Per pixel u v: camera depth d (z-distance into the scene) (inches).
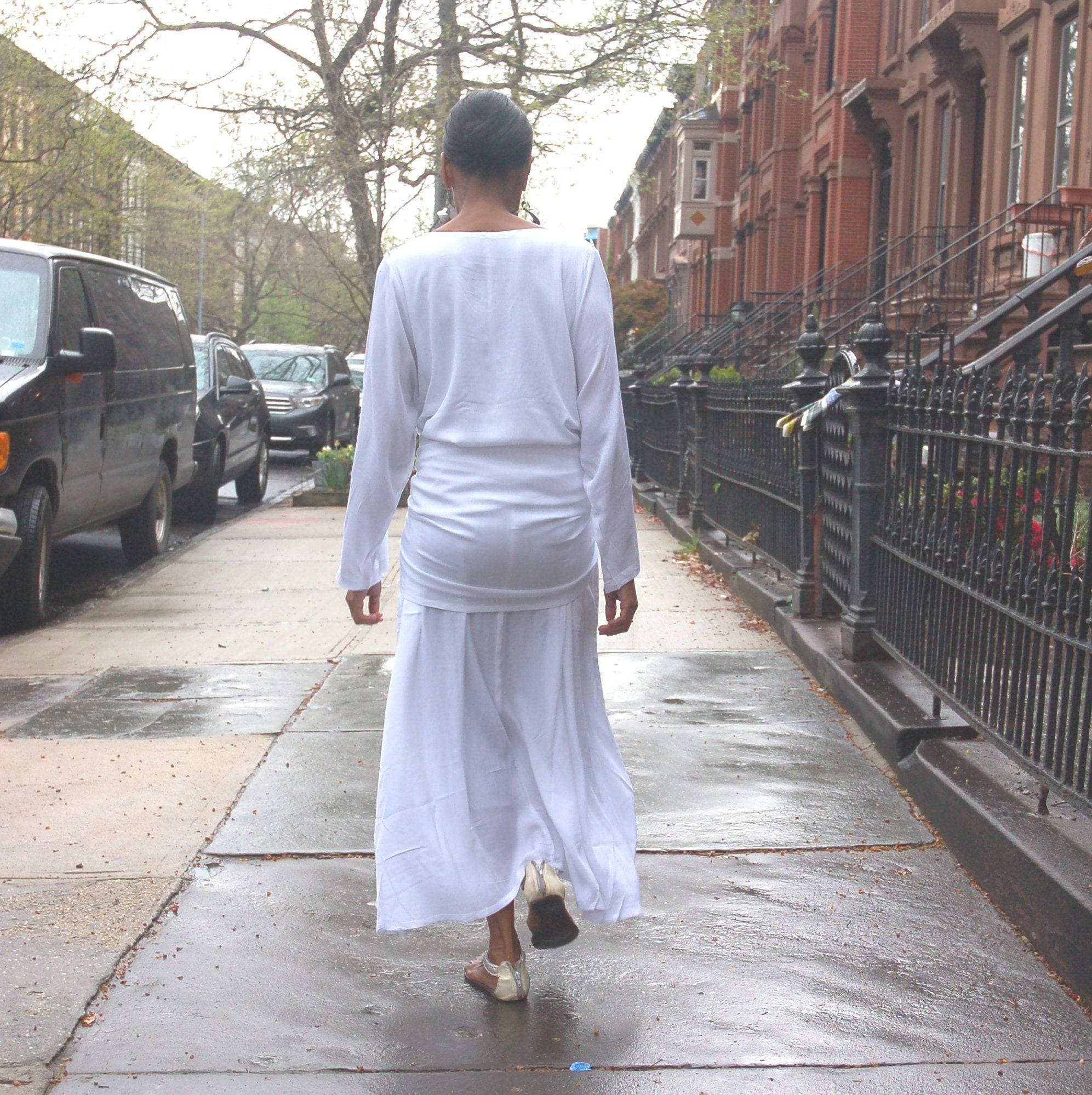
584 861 113.2
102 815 168.9
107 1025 115.6
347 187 641.0
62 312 322.7
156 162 1020.5
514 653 113.8
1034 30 585.6
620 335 1729.8
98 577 390.9
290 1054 111.0
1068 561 132.9
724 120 1448.1
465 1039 113.3
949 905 140.3
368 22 629.6
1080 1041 112.1
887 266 752.3
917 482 192.4
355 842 159.3
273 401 793.6
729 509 367.6
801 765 187.2
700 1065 108.7
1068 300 255.9
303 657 264.2
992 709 157.5
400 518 512.1
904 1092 104.3
